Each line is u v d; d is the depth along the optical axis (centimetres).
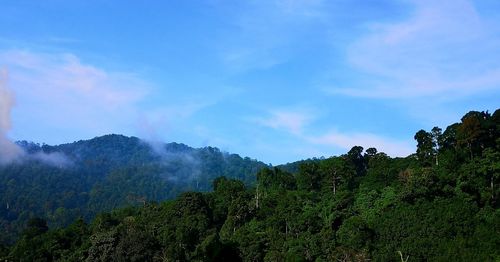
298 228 10712
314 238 10069
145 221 12731
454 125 11919
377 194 11181
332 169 12625
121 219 13800
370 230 9681
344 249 9500
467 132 11012
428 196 9875
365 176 12812
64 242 11700
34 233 13750
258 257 10275
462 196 9706
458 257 8375
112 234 9306
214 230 11681
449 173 10462
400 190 10625
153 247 9131
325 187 12606
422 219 9438
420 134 12156
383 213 10181
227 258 8875
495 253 8231
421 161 12012
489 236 8638
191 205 12344
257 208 12450
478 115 11531
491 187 9894
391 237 9438
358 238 9488
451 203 9538
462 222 9119
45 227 14800
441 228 9081
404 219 9600
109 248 9062
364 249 9275
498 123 11138
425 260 8769
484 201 9669
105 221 12694
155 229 11381
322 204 11588
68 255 10988
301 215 10981
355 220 9800
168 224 11881
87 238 11631
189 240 10112
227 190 13862
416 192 9919
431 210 9500
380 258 9069
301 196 12300
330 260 9450
